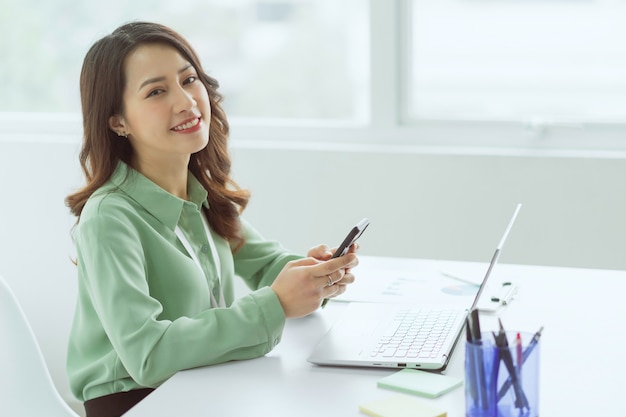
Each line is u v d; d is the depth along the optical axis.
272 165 2.97
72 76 3.26
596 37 2.83
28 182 3.15
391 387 1.39
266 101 3.12
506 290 1.89
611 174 2.71
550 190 2.76
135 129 1.77
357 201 2.93
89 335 1.74
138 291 1.57
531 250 2.81
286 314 1.58
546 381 1.42
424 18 2.95
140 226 1.70
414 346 1.54
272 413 1.31
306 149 2.94
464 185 2.83
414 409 1.29
